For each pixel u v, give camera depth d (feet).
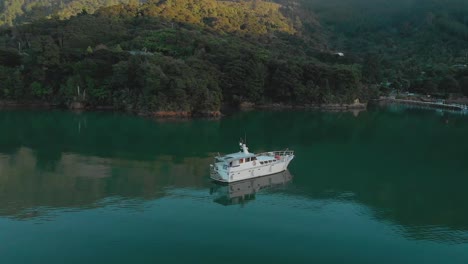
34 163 307.17
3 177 273.54
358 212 231.09
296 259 180.24
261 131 458.91
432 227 214.69
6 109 573.33
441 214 231.30
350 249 190.29
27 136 402.31
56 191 250.37
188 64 590.55
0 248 183.93
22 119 497.05
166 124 484.33
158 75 535.19
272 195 253.44
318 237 200.23
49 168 295.28
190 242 192.44
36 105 607.37
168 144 380.37
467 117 615.98
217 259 178.70
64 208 225.97
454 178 297.33
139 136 414.00
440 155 367.45
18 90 593.83
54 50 597.52
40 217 214.48
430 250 191.52
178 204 235.20
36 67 597.93
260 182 277.44
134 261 176.45
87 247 186.50
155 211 224.53
